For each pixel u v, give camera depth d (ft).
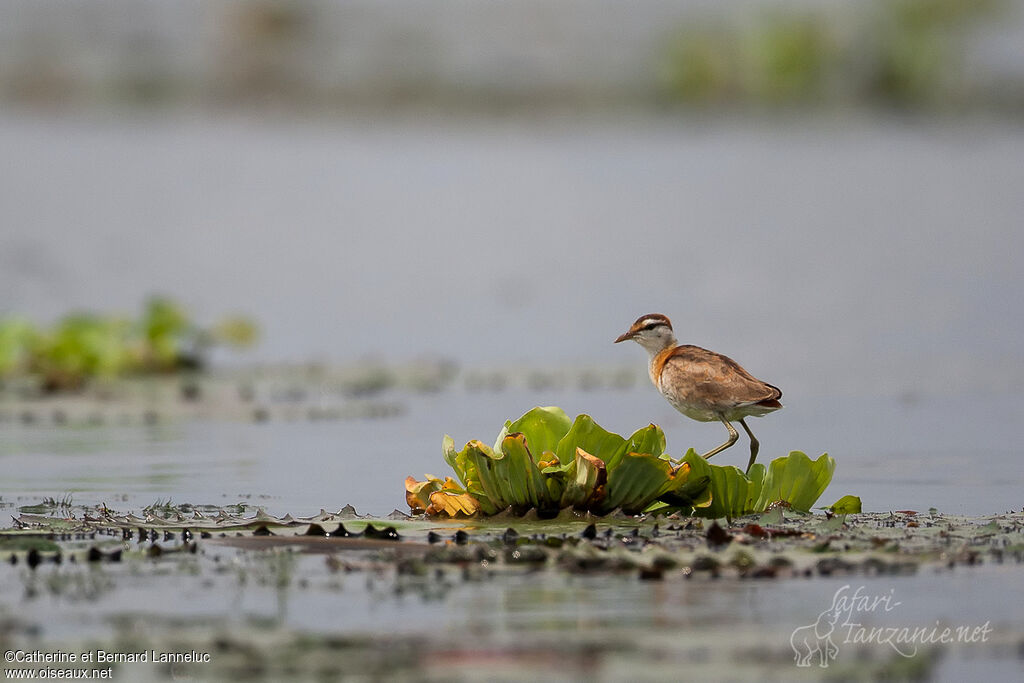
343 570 25.32
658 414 47.88
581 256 88.17
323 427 45.78
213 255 85.05
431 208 100.12
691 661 20.22
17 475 36.81
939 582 24.80
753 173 110.32
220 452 40.83
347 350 64.59
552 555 26.12
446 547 26.68
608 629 21.76
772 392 33.37
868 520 30.07
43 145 110.93
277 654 20.58
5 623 22.12
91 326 58.85
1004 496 33.86
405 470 37.76
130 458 39.73
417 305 75.56
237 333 61.72
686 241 92.02
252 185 103.19
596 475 29.71
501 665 20.03
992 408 49.08
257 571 25.30
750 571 25.12
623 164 112.78
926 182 108.58
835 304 73.87
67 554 26.66
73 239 86.58
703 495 30.14
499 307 75.20
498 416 47.83
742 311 72.33
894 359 60.08
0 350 57.36
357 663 20.18
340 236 90.94
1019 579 24.99
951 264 85.05
